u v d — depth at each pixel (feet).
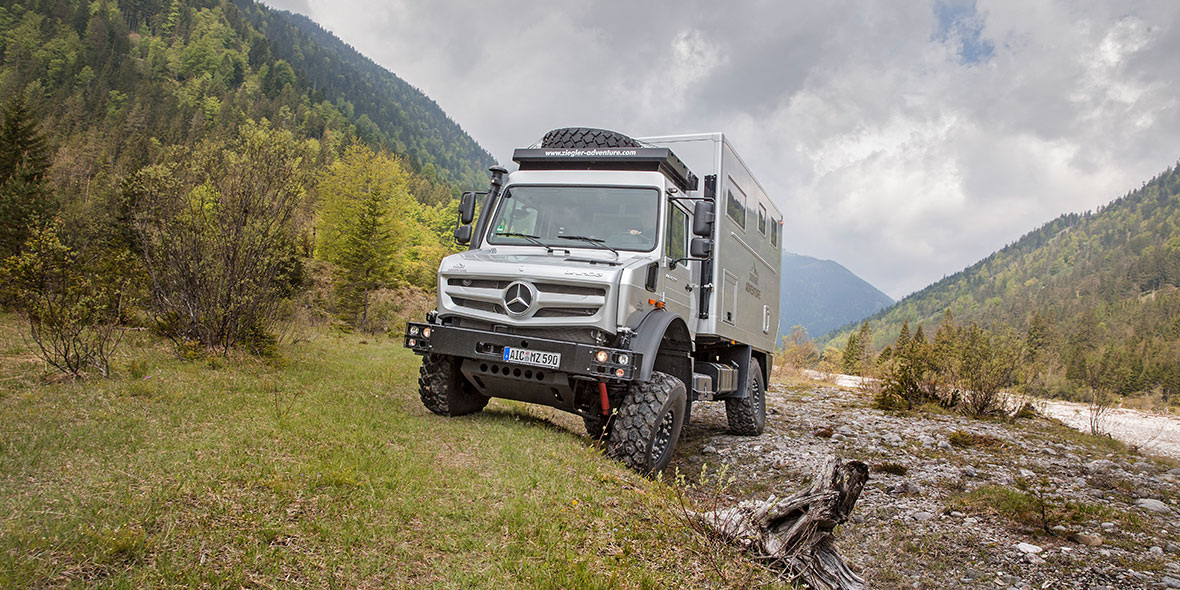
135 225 32.60
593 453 19.35
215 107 443.32
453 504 13.25
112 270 31.55
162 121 344.08
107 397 19.34
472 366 20.75
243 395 21.74
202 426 16.93
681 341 23.17
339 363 36.70
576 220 22.77
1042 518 18.72
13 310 33.47
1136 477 24.90
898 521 18.81
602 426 21.95
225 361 28.94
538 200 23.45
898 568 15.72
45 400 18.37
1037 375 55.01
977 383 44.60
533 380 19.94
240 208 32.04
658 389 20.22
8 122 104.32
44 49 465.47
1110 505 20.79
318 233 131.44
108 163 213.25
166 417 17.43
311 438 16.65
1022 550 16.47
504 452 17.51
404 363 43.01
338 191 134.31
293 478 13.16
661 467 21.12
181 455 13.96
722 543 13.70
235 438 15.78
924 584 14.79
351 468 14.19
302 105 507.71
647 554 12.62
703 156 26.27
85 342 24.00
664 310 21.75
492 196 24.31
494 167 24.64
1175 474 26.27
